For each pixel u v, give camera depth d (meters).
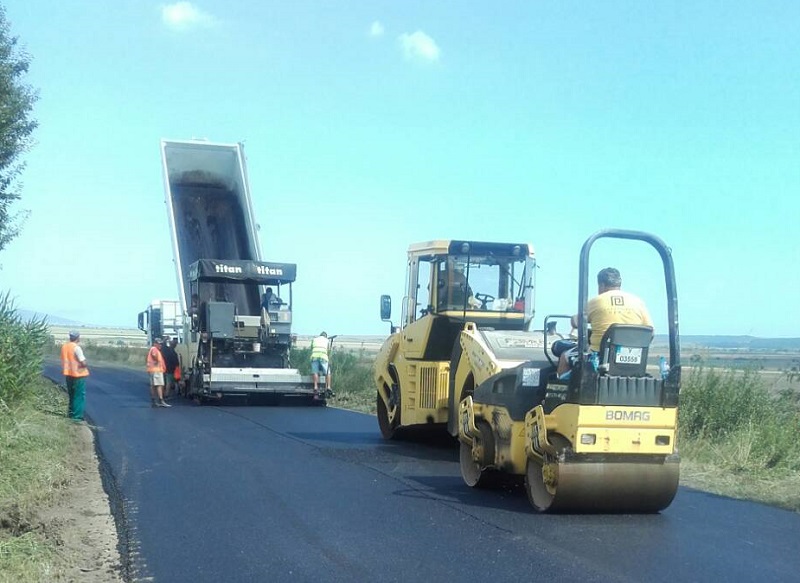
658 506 8.46
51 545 7.14
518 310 13.27
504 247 13.20
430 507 8.85
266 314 21.91
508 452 9.22
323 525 7.99
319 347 21.80
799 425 12.73
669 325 8.46
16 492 9.00
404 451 13.24
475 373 11.19
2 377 13.63
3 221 18.02
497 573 6.47
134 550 7.12
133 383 30.03
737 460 11.59
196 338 21.86
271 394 21.70
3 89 17.16
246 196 23.05
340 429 16.22
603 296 8.48
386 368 14.91
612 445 8.17
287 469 11.16
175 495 9.38
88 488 9.80
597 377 8.18
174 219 22.58
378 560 6.82
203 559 6.87
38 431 12.10
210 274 21.22
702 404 13.72
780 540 7.54
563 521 8.24
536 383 9.12
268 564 6.72
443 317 12.95
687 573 6.47
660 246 8.51
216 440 14.12
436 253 13.20
